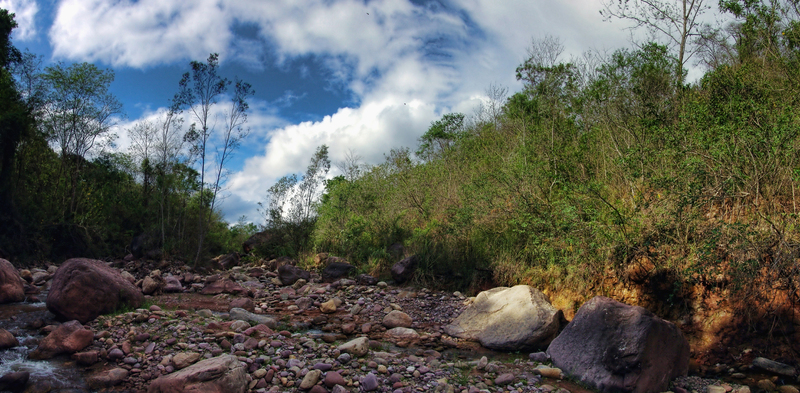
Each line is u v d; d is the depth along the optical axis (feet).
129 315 23.98
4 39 53.83
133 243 52.29
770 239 20.12
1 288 27.43
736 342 20.30
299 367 18.20
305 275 41.81
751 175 22.29
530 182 33.73
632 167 27.68
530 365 19.90
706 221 23.31
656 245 24.35
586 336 19.29
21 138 47.91
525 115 45.88
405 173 54.60
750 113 23.31
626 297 25.03
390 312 27.35
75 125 51.52
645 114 31.17
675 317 22.93
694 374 18.80
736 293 21.01
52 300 23.62
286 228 58.39
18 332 21.66
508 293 25.86
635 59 32.96
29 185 50.52
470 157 54.08
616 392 16.84
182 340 20.94
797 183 21.03
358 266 44.62
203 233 53.47
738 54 36.70
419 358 20.27
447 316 28.58
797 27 30.63
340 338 23.89
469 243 36.52
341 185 58.13
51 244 49.29
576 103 38.45
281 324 26.43
